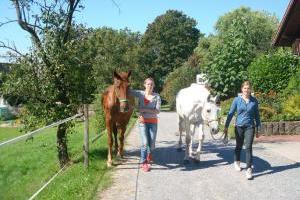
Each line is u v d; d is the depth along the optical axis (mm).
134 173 9797
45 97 11008
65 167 10984
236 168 9984
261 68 23688
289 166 10484
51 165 12086
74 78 10969
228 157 11688
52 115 10969
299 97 18391
